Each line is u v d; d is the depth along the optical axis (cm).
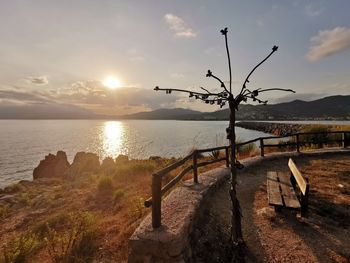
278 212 556
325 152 1186
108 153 3988
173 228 356
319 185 738
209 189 603
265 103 372
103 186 1006
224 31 363
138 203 650
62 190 1223
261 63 361
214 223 475
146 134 7500
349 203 599
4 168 3288
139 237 337
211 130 7275
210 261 372
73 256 433
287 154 1154
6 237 684
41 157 4222
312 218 529
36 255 495
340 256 404
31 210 923
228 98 378
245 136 4506
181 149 3231
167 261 323
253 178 834
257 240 454
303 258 402
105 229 562
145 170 1209
